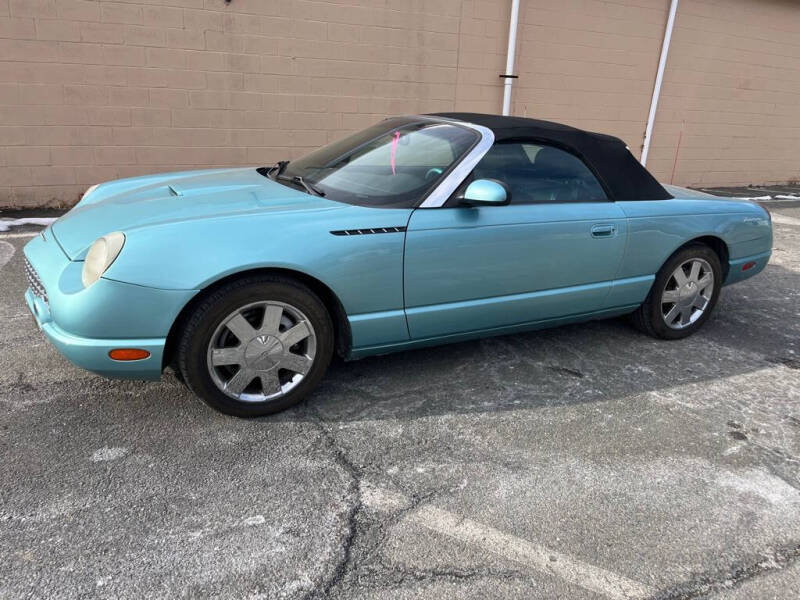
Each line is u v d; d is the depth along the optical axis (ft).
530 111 30.53
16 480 7.63
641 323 13.23
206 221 8.59
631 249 11.91
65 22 20.86
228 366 9.04
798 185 41.86
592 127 32.68
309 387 9.57
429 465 8.41
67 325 8.06
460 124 11.28
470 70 28.09
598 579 6.53
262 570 6.43
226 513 7.26
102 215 9.59
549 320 11.65
